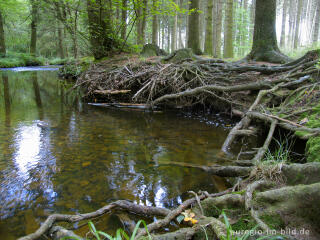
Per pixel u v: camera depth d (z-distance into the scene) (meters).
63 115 6.06
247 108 5.69
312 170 1.96
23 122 5.21
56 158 3.44
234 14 25.98
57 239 1.71
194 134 4.73
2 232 1.95
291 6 27.75
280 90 5.19
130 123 5.53
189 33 12.27
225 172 2.86
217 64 7.43
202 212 1.99
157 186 2.72
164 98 6.76
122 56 11.93
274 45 8.30
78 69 12.84
